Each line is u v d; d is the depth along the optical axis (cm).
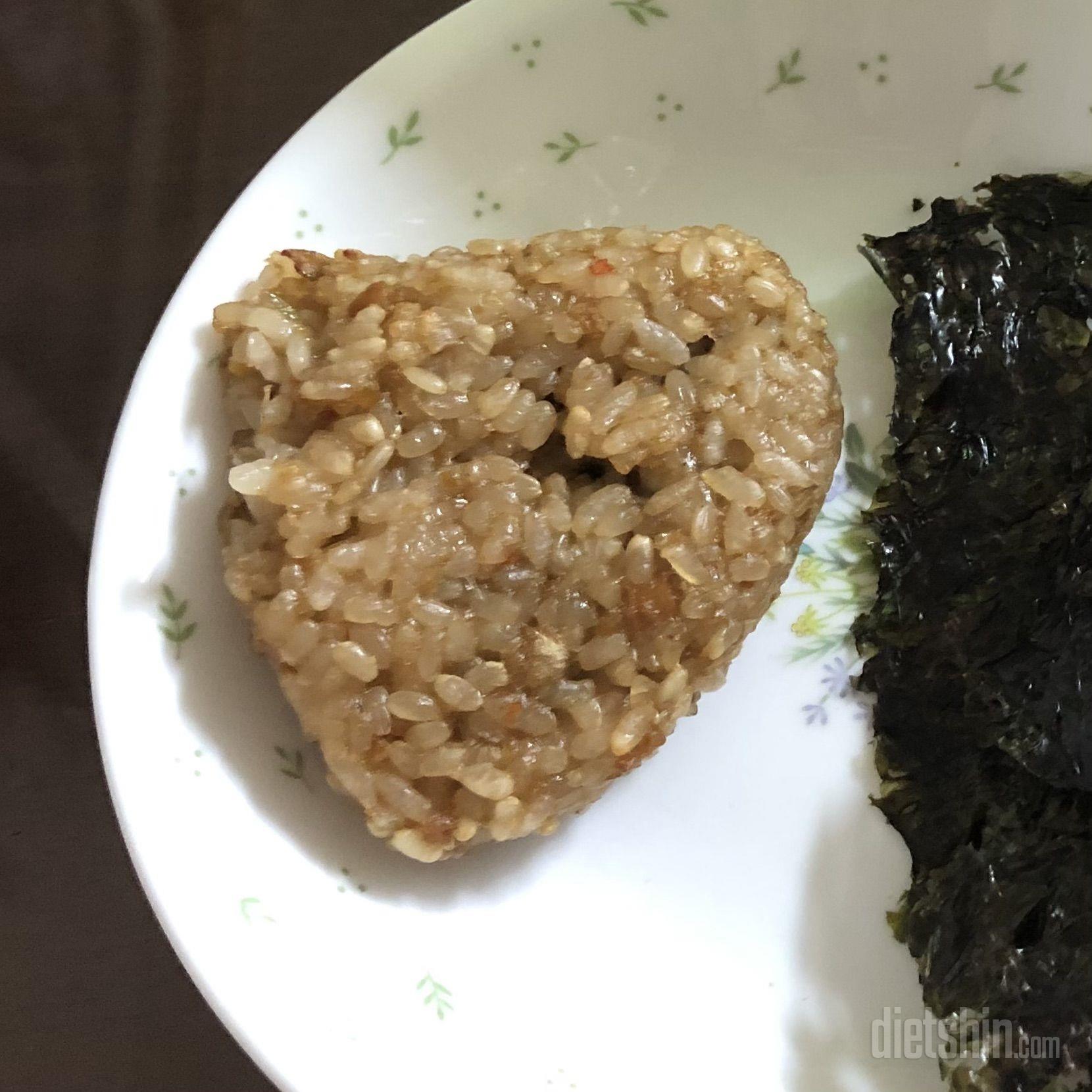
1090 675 16
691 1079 17
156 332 15
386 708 15
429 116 16
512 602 15
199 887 15
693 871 17
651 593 15
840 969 17
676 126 17
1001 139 18
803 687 18
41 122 19
